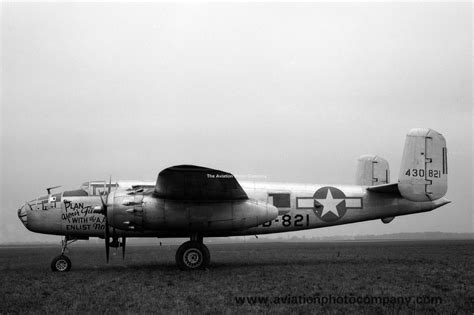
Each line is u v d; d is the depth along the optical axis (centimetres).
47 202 1369
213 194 1234
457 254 1930
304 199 1439
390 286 987
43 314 762
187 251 1275
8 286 1034
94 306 812
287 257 1806
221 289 960
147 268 1373
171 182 1174
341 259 1648
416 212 1477
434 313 752
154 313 758
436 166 1374
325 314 751
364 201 1464
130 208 1248
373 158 1714
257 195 1420
